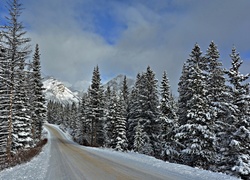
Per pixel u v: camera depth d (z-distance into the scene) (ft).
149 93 111.34
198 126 65.98
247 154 56.49
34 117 112.47
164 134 83.92
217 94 72.69
